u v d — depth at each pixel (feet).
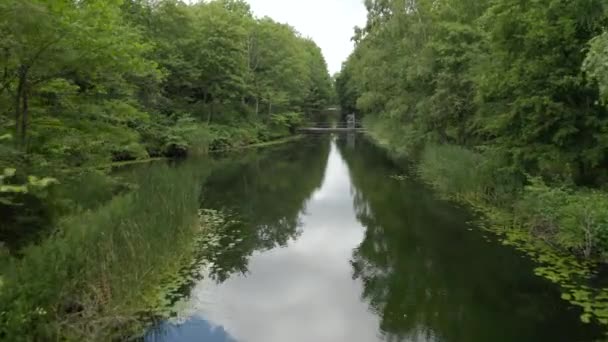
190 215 30.48
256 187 54.70
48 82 26.63
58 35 22.38
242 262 27.30
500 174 37.40
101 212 22.00
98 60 25.23
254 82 134.41
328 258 28.40
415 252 28.43
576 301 19.89
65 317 16.24
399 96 80.23
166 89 102.22
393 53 85.81
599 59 19.04
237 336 18.02
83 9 24.90
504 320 18.74
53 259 15.76
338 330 18.67
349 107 224.12
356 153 97.30
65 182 23.86
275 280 24.44
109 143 34.96
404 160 79.25
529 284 22.03
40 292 14.53
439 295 21.76
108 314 17.35
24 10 19.02
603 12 26.35
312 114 214.69
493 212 36.73
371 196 47.44
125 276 19.29
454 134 54.60
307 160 84.17
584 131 30.27
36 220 18.58
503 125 34.32
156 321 18.86
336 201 46.91
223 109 116.06
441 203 42.01
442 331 18.13
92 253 18.29
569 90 30.27
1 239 17.51
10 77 24.67
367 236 32.99
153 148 82.99
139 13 88.58
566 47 29.22
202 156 88.69
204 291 22.43
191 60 104.22
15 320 12.93
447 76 51.93
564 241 26.03
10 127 25.05
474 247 28.30
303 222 37.83
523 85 32.01
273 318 19.76
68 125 28.78
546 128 31.07
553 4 28.37
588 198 25.67
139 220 23.38
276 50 142.61
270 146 115.55
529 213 30.89
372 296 22.09
